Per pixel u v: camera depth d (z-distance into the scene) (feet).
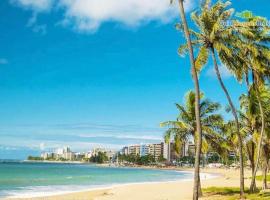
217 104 130.82
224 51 111.75
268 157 163.94
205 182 253.85
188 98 131.34
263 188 152.56
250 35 115.65
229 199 114.52
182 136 132.05
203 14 109.81
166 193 163.02
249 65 122.21
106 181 289.94
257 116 142.92
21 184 234.99
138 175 443.73
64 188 205.16
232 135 145.48
